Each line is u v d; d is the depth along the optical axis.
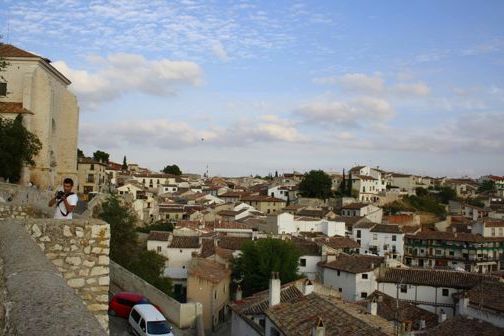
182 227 91.94
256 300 43.94
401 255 105.50
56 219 14.24
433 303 65.38
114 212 59.78
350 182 181.12
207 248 78.44
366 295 67.38
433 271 69.06
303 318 30.94
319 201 165.25
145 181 192.88
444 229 134.12
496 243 112.69
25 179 67.38
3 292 6.95
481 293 52.09
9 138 59.34
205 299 57.03
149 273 56.50
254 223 107.62
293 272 67.44
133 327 25.44
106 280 14.31
